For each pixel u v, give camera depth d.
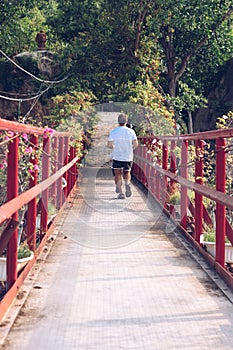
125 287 7.22
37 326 5.84
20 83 28.83
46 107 28.00
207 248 8.68
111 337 5.56
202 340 5.49
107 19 25.58
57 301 6.62
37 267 8.11
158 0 24.52
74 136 13.07
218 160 7.61
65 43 28.53
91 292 6.98
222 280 7.48
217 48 27.58
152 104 21.67
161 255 9.02
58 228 10.60
